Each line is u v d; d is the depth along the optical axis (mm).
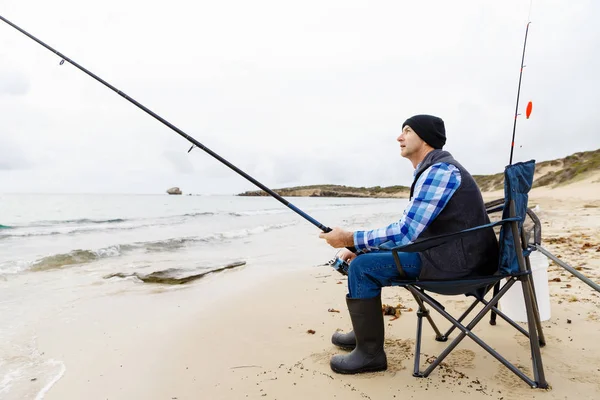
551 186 44000
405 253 2193
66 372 2361
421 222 2020
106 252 6984
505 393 1946
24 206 26359
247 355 2545
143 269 5488
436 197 1993
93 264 6078
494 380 2086
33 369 2408
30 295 4234
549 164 55281
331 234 2289
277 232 11180
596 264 4645
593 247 5879
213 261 6270
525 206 2076
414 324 2977
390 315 3203
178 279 4852
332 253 7332
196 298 4086
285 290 4297
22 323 3293
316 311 3498
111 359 2541
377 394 1996
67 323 3287
